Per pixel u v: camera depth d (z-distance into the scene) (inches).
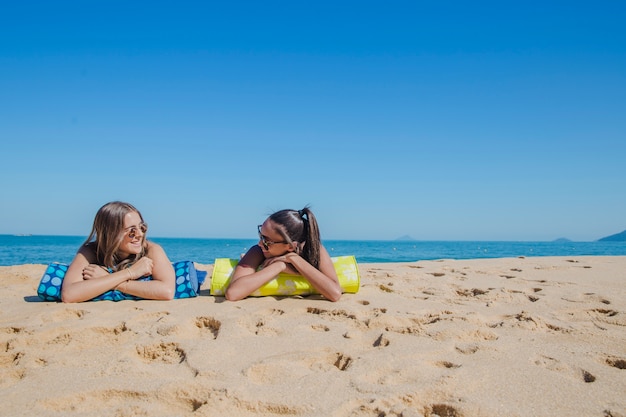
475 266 290.0
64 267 161.9
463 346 105.0
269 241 154.1
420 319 129.3
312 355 101.2
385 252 1310.3
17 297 172.7
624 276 230.5
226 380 86.0
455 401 76.7
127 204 160.1
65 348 108.5
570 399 77.8
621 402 76.7
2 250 1082.1
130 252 158.6
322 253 159.5
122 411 75.5
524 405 75.5
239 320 127.3
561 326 122.0
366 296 163.2
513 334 116.5
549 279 218.8
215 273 164.2
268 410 75.4
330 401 77.2
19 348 109.4
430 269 270.7
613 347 106.3
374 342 110.5
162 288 153.7
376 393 79.5
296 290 158.2
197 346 105.2
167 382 84.9
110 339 114.1
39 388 84.3
